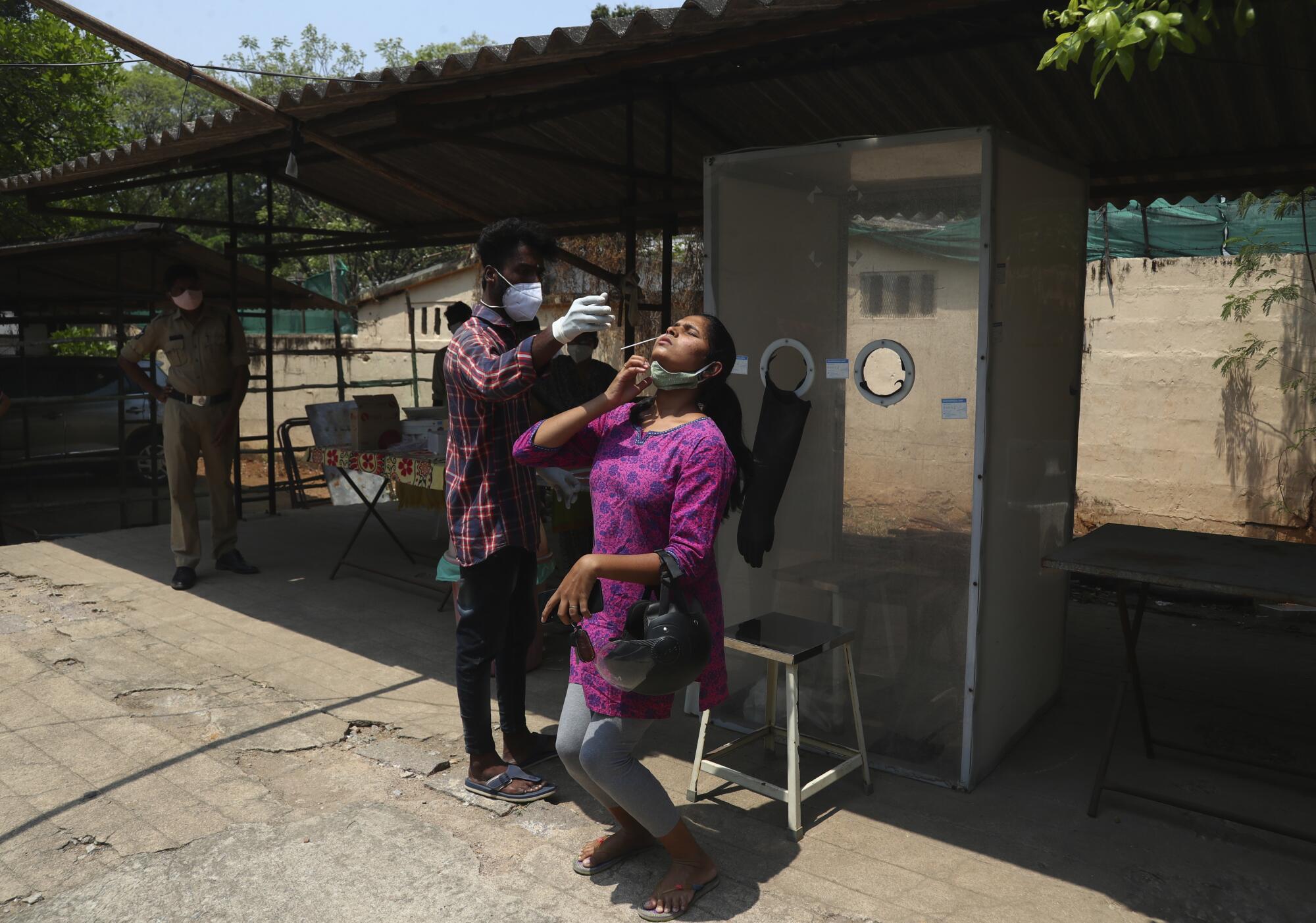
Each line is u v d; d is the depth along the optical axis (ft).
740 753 12.66
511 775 11.28
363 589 20.68
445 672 15.64
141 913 8.97
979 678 11.55
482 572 10.93
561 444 8.95
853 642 12.55
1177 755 12.73
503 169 23.25
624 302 20.07
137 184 24.53
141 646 16.78
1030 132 17.33
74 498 39.63
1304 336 27.20
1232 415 28.40
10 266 33.14
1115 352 30.19
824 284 12.35
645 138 20.53
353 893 9.27
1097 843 10.38
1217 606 20.26
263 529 26.96
